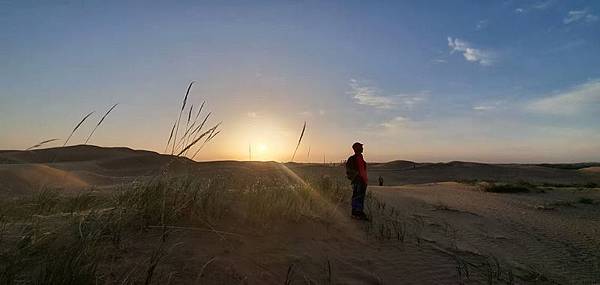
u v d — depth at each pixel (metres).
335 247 6.28
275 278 4.78
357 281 5.20
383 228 7.72
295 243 6.02
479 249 7.57
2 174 21.55
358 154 8.57
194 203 5.92
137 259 4.30
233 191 7.51
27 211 5.22
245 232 5.86
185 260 4.55
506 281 6.07
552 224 11.27
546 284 6.26
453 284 5.65
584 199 17.25
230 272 4.57
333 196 9.81
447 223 9.57
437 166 69.06
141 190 5.63
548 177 56.78
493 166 68.56
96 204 6.12
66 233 4.33
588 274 7.02
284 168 11.17
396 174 60.50
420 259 6.43
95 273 3.69
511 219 11.48
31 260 3.73
